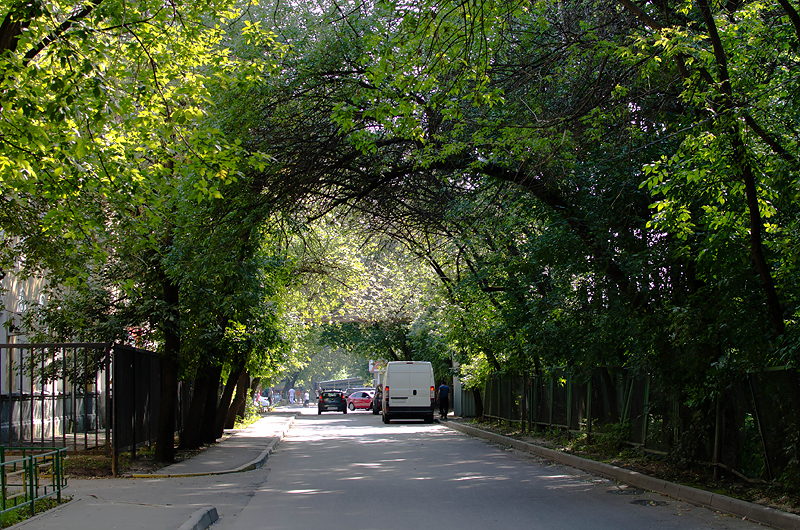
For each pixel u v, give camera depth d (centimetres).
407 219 1706
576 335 1541
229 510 986
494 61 1313
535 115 1198
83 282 1448
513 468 1493
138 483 1233
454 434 2670
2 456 924
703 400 1127
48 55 940
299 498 1095
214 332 1773
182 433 1884
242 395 3138
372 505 1018
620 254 1298
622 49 1041
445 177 1522
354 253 2761
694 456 1191
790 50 984
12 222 1324
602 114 1156
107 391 1359
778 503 907
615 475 1293
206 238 1407
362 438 2498
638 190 1238
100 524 795
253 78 1203
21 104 848
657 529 825
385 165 1428
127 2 1016
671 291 1275
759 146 968
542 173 1288
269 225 1545
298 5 1417
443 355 3278
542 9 1223
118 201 1198
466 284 2158
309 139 1382
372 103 1143
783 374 946
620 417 1593
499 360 2627
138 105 1138
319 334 5056
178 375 1772
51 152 995
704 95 917
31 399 1370
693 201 1070
